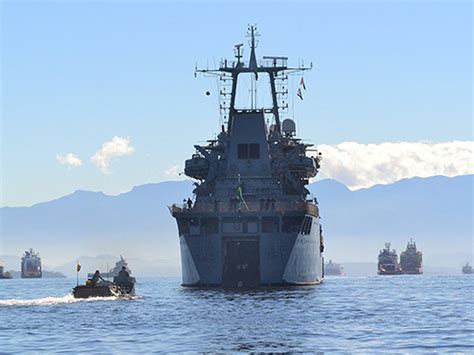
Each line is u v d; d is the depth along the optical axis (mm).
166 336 129125
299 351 112500
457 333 131375
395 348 114750
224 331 135250
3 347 118438
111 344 120438
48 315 163375
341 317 158625
